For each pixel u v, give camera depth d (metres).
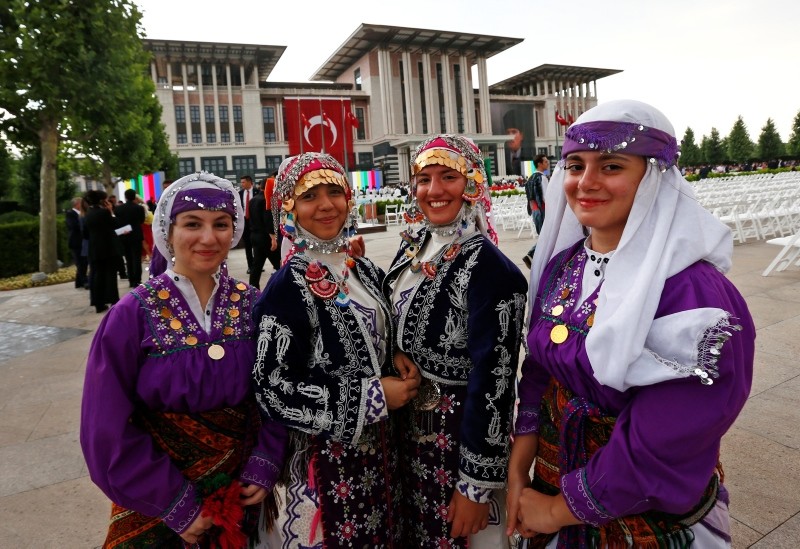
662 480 1.09
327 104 15.80
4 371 4.84
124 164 18.78
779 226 9.38
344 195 1.67
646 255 1.16
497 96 55.72
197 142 44.25
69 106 10.41
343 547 1.55
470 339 1.54
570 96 63.97
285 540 1.65
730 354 1.06
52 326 6.70
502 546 1.66
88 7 10.14
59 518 2.45
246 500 1.53
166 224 1.59
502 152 51.00
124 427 1.41
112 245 7.43
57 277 11.22
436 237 1.71
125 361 1.46
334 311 1.58
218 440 1.54
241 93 45.06
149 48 41.34
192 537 1.46
